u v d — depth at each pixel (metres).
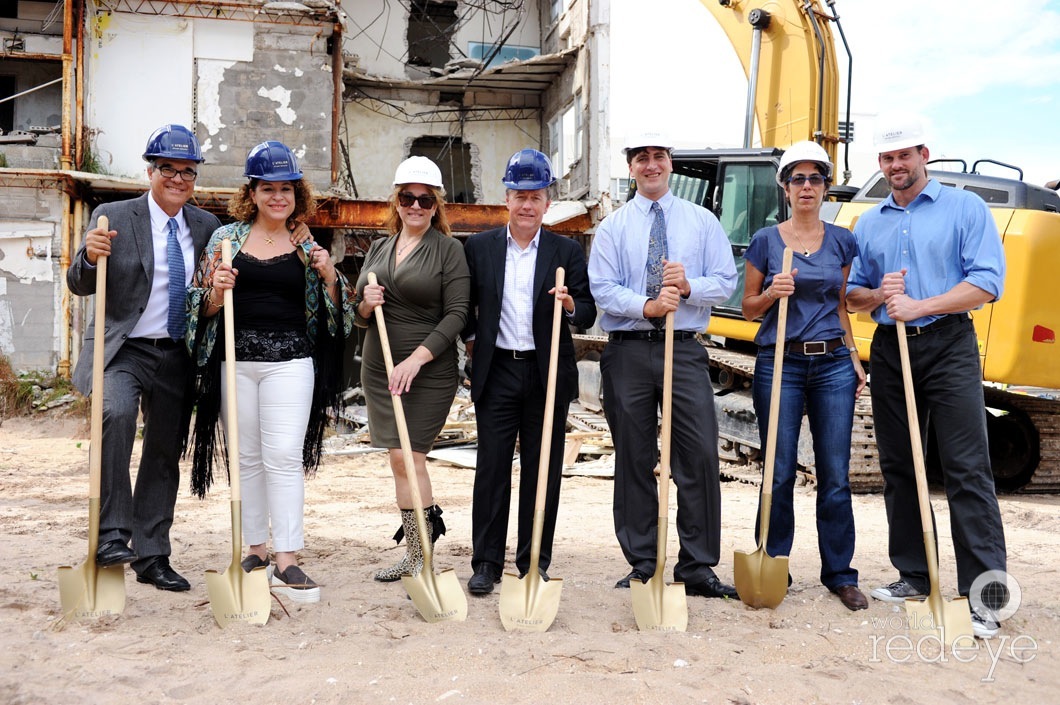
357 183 21.73
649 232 4.68
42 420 15.09
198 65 17.05
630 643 3.69
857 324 9.14
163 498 4.57
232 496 4.00
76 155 16.39
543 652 3.57
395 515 7.37
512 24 22.77
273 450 4.40
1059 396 9.61
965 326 4.30
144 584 4.57
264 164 4.33
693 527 4.57
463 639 3.70
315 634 3.80
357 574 4.97
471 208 17.00
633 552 4.57
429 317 4.65
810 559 5.71
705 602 4.41
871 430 8.96
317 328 4.57
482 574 4.55
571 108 20.64
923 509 4.05
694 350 4.62
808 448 9.25
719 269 4.67
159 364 4.46
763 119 12.29
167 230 4.52
